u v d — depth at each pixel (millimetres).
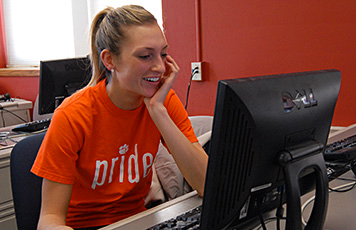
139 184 1451
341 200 1233
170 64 1382
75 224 1427
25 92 4352
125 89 1306
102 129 1353
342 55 2209
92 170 1357
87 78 2502
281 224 1075
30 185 1456
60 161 1271
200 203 1232
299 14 2311
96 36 1369
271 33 2422
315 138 968
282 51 2400
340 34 2199
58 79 2400
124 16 1265
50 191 1260
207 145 1812
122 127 1372
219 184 817
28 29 4383
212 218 838
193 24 2705
